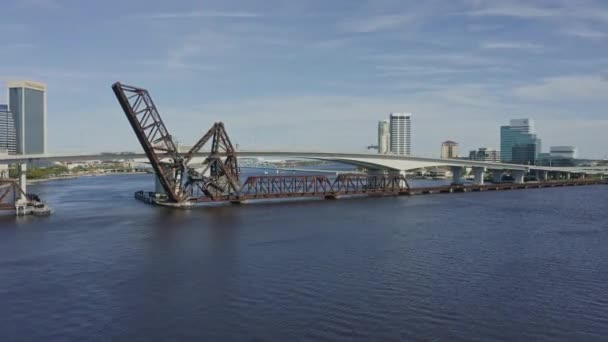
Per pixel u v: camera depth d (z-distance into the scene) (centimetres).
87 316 4972
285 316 4934
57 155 13850
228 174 13938
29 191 19938
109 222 10450
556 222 10738
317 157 19338
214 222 10456
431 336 4488
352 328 4653
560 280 6100
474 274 6328
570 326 4716
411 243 8194
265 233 9100
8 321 4853
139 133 12062
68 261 7012
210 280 6072
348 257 7175
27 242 8312
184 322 4812
